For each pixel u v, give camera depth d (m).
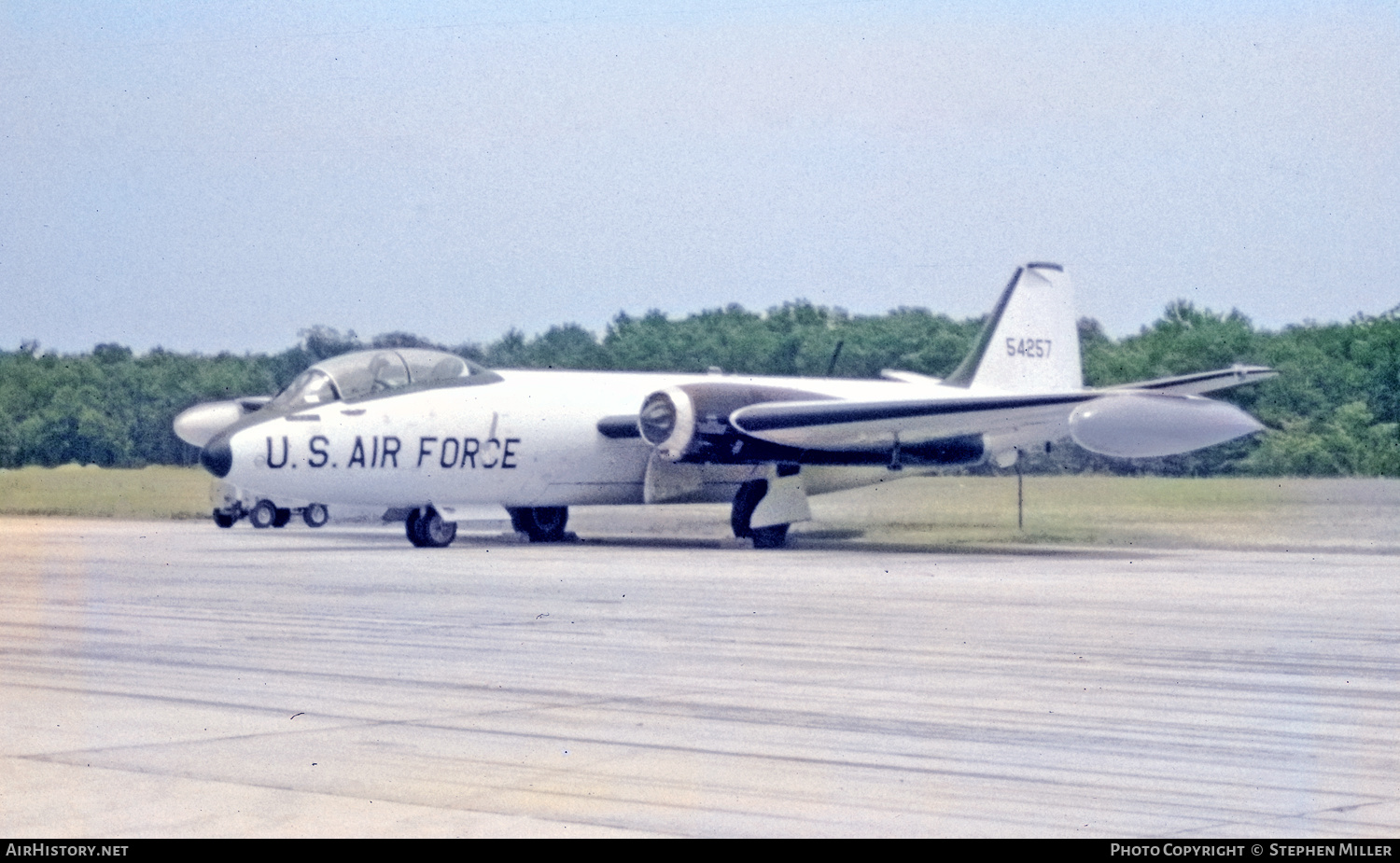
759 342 72.81
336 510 38.62
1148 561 27.12
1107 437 27.12
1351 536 36.00
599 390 31.42
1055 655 13.63
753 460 30.08
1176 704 11.02
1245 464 57.44
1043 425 30.50
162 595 18.91
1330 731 10.02
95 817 7.71
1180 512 42.94
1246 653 13.76
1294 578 22.95
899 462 30.95
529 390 30.41
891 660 13.30
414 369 29.34
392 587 20.28
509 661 13.12
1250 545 32.97
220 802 8.03
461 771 8.80
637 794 8.27
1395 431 58.31
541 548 30.61
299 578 21.78
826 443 29.97
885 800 8.18
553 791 8.33
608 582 21.31
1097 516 42.38
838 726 10.17
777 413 29.00
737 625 15.90
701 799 8.19
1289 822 7.73
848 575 23.03
